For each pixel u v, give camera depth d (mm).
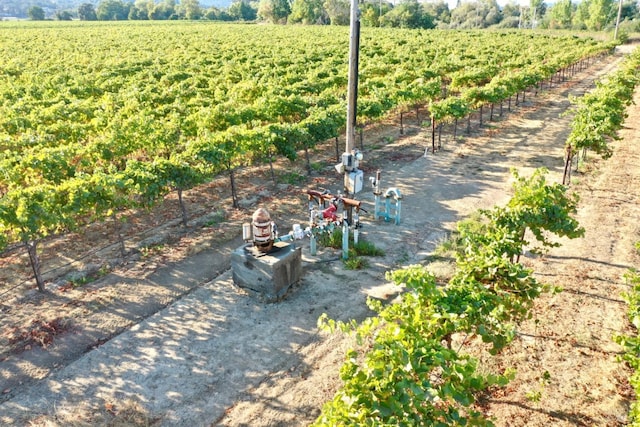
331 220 14594
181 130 22906
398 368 5906
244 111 23875
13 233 12727
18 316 11844
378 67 39156
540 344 10453
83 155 19672
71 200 13383
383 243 15266
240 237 15852
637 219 16344
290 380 9695
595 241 14883
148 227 16875
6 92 31703
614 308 11602
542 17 163000
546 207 10594
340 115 23172
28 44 71062
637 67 44469
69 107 25859
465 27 143875
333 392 9352
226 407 9086
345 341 10750
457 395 5887
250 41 72812
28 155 17328
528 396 9023
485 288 7887
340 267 13875
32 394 9461
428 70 37344
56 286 13125
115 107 27562
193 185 16547
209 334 11133
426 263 14023
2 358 10445
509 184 20062
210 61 48219
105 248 15305
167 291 12859
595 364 9867
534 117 32094
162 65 46250
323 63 43031
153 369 10078
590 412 8734
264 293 12258
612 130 20109
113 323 11562
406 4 125938
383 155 24469
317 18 145625
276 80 34406
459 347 10297
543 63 42469
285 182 21047
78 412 9008
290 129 19984
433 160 23484
